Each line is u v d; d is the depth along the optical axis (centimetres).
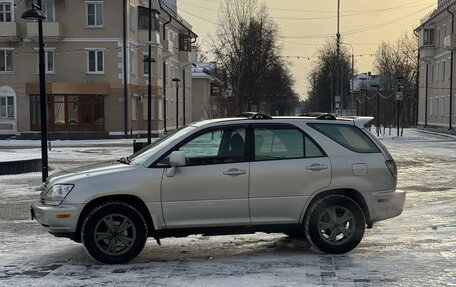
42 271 602
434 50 5278
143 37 4294
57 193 623
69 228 618
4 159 1723
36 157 1848
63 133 3884
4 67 4034
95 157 2281
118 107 3981
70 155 2389
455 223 879
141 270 602
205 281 553
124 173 628
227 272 589
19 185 1381
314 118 682
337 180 657
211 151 650
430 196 1192
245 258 657
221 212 637
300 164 653
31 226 895
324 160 659
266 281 550
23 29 3981
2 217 977
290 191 648
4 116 4047
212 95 7088
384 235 785
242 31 6178
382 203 670
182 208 630
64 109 3916
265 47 6456
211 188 633
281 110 9800
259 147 655
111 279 564
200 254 686
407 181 1464
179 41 5641
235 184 638
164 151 642
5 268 617
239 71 6122
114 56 3969
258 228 650
